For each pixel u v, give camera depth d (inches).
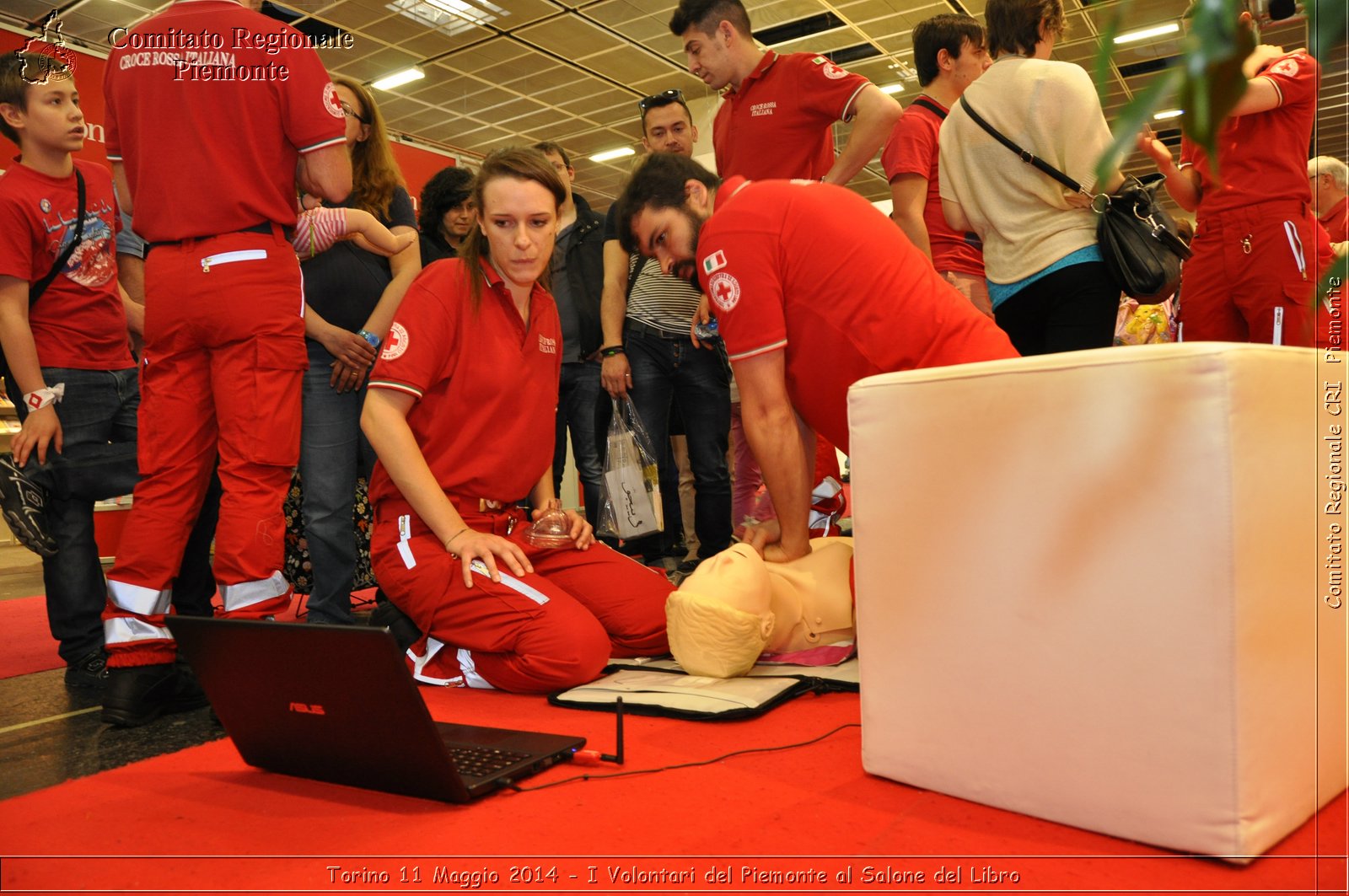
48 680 102.1
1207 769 44.2
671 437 177.2
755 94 121.8
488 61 394.0
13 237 96.4
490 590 82.5
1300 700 47.3
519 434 90.0
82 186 103.1
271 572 85.0
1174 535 45.0
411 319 84.7
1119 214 91.2
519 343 89.2
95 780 62.9
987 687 52.2
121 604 81.4
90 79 294.0
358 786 59.1
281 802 57.3
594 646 82.7
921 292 75.8
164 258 83.7
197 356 86.2
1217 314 112.3
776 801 54.1
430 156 425.4
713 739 66.3
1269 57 102.7
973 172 99.6
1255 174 105.8
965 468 52.7
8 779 66.1
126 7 320.8
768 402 80.0
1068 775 49.0
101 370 105.4
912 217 112.5
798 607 86.9
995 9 97.8
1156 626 45.6
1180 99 14.9
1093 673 47.9
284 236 87.8
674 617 81.9
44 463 97.3
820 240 76.3
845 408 79.9
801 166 121.2
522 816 52.6
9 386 105.0
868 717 58.2
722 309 79.2
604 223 158.1
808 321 77.5
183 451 85.5
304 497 106.2
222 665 60.6
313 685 56.3
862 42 394.6
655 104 144.6
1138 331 194.9
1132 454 46.2
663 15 359.6
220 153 82.9
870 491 57.7
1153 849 46.2
